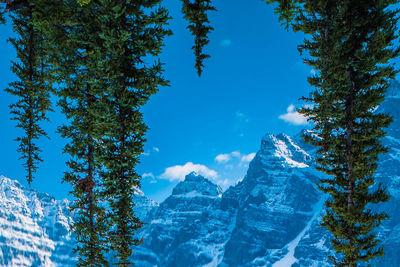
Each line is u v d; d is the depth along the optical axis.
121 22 10.68
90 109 10.29
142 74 10.61
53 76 12.28
